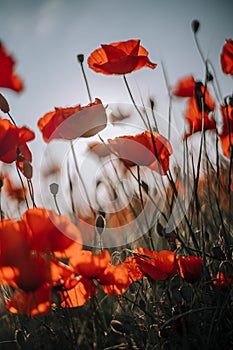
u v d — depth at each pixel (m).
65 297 0.63
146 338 0.69
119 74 0.77
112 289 0.65
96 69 0.79
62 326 0.70
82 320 0.73
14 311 0.63
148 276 0.68
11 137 0.68
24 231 0.57
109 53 0.78
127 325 0.67
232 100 0.77
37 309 0.58
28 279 0.56
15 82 0.72
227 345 0.67
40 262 0.57
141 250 0.69
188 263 0.67
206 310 0.67
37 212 0.58
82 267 0.62
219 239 0.78
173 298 0.69
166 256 0.66
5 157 0.69
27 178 0.70
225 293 0.69
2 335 0.75
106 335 0.68
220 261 0.77
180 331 0.65
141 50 0.81
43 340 0.67
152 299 0.76
